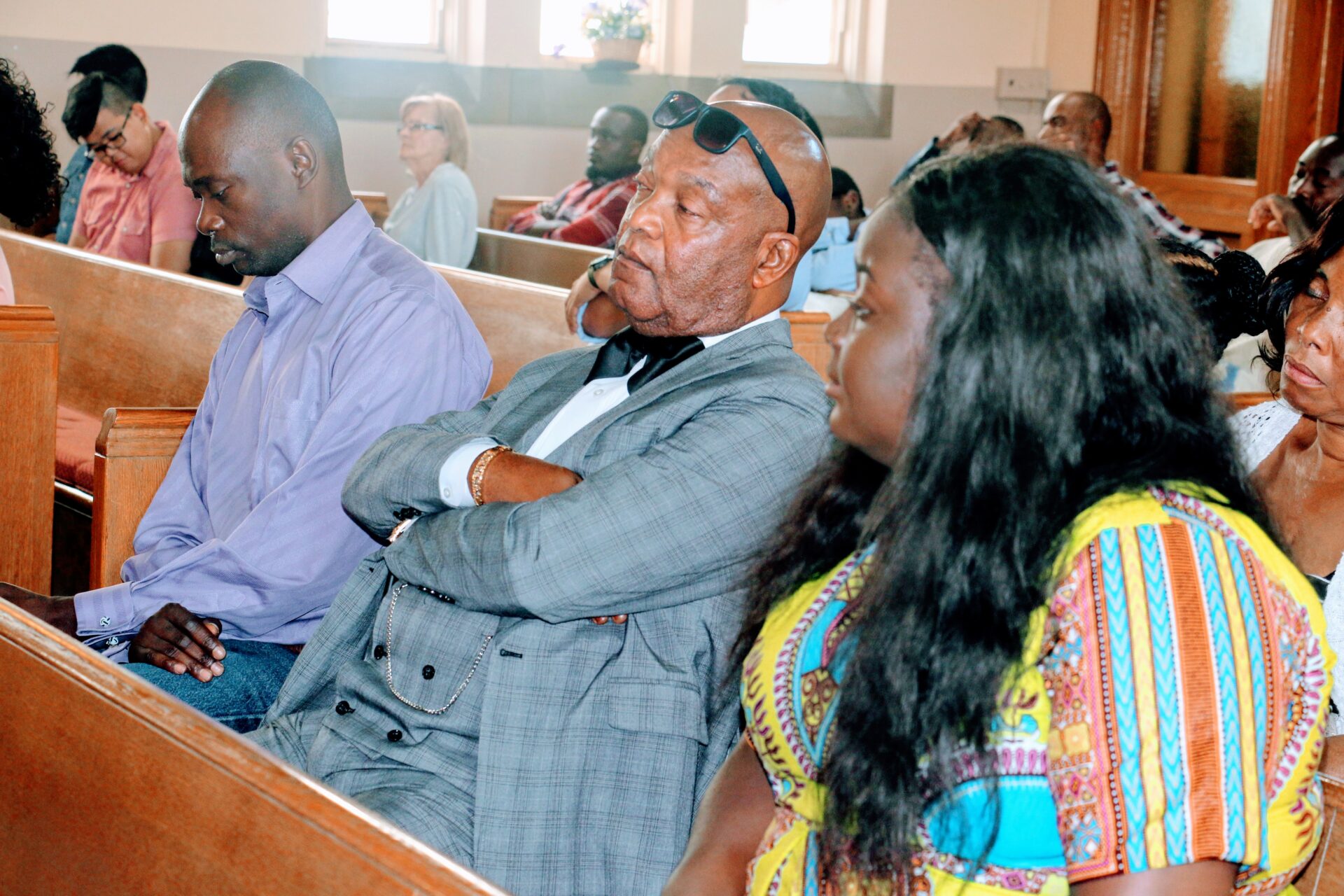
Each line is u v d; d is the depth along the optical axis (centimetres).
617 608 160
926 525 94
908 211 98
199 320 356
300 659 186
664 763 158
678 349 175
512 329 345
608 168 648
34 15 683
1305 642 93
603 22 785
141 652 210
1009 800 94
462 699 166
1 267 299
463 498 171
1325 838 118
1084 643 90
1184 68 772
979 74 859
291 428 221
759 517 160
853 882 103
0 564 276
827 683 108
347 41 764
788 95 281
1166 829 86
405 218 573
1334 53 693
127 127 508
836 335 107
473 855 157
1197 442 94
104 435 243
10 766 141
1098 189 95
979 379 93
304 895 106
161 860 120
